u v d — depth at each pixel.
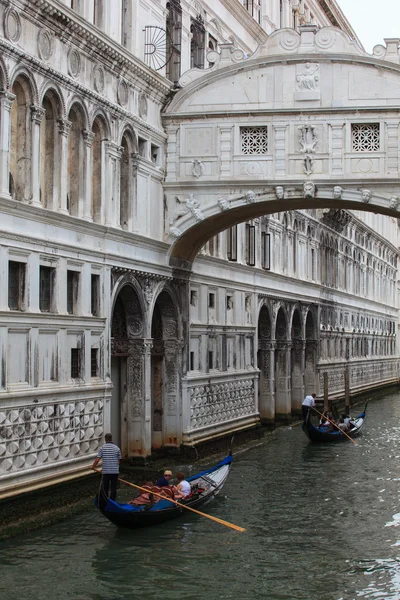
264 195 25.67
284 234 40.22
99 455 19.52
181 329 27.70
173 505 20.38
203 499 21.81
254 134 25.80
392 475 26.83
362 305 60.03
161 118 26.22
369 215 63.19
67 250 20.59
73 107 21.39
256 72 25.67
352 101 25.11
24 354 18.95
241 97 25.73
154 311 27.53
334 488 24.72
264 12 38.34
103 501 18.69
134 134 24.31
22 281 19.00
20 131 19.28
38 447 19.28
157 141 25.88
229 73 25.77
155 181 25.88
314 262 45.81
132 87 24.28
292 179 25.34
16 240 18.52
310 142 25.34
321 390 47.09
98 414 21.98
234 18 33.94
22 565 16.89
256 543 18.83
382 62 24.88
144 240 24.66
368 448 32.62
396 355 74.81
